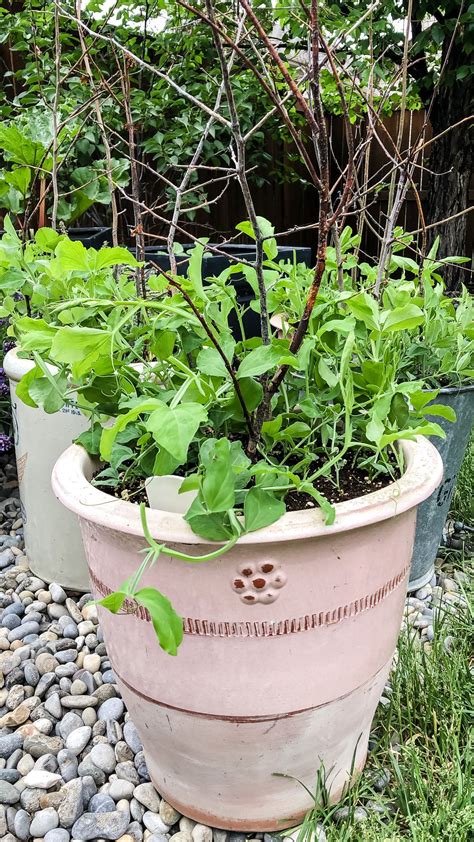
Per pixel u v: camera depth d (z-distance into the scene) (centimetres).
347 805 100
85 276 118
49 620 154
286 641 79
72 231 269
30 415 144
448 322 157
